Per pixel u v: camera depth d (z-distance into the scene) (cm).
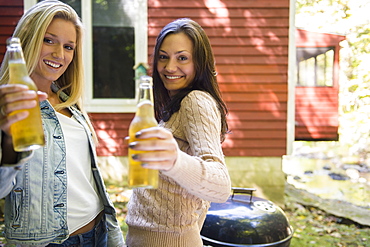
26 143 96
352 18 894
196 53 145
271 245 221
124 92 588
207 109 131
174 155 96
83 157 159
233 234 221
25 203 139
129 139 102
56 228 144
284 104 564
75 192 150
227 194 115
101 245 166
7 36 543
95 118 575
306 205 563
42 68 149
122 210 498
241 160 566
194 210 142
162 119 143
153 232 140
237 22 559
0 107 93
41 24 142
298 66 1005
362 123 888
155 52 152
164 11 563
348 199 593
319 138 991
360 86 864
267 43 560
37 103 98
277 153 567
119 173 580
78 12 570
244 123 565
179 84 148
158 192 139
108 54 582
